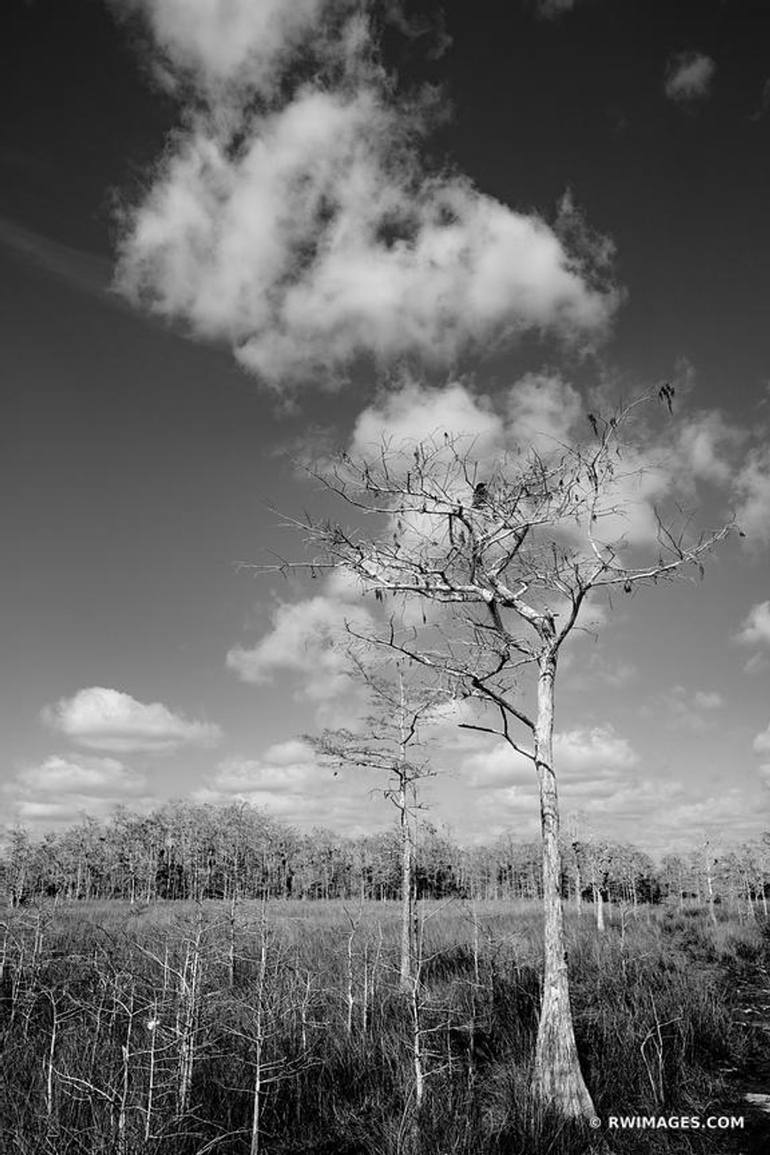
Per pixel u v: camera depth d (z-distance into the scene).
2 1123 7.59
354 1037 11.45
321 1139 8.48
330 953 17.59
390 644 12.66
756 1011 15.05
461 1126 8.21
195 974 9.13
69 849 44.38
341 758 16.17
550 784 10.59
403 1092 9.10
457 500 11.94
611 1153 8.08
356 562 12.27
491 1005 13.16
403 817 15.78
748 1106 9.63
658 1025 10.84
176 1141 7.25
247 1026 10.18
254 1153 7.57
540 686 11.28
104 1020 10.92
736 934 24.64
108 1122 7.34
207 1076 9.19
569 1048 9.13
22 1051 10.17
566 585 11.46
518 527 11.86
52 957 15.19
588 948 20.36
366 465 11.94
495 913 29.09
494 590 12.02
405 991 12.52
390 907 30.67
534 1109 8.53
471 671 12.09
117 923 19.50
